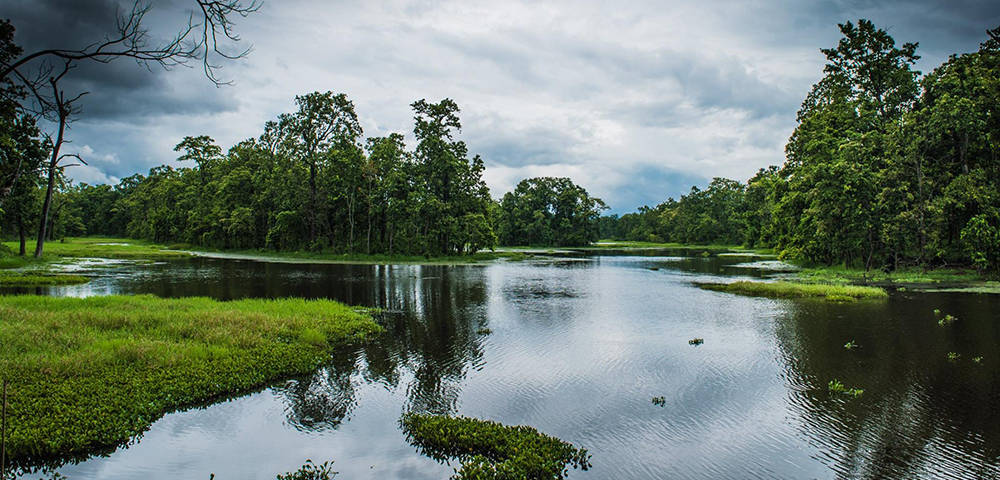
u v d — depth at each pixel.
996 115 41.66
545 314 25.73
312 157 66.25
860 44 55.75
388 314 25.42
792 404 13.20
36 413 10.57
